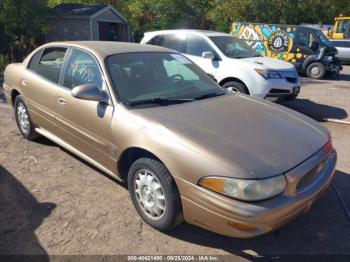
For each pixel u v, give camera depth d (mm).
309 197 2760
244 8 24000
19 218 3287
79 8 23531
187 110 3346
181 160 2727
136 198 3268
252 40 14906
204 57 7660
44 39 22516
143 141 3000
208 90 4008
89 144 3713
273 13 24297
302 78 14008
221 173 2533
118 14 24328
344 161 4816
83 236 3049
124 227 3188
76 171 4246
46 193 3732
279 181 2557
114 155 3367
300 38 13906
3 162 4461
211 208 2584
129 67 3738
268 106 3793
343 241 3098
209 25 28266
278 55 14430
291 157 2748
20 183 3938
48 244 2939
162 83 3799
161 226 3041
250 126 3119
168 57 4184
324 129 3463
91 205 3521
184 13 27453
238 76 7215
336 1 32188
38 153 4746
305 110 7977
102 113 3428
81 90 3332
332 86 11859
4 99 7949
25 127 5082
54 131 4344
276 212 2506
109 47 3992
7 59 15062
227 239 3074
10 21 17375
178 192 2848
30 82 4637
